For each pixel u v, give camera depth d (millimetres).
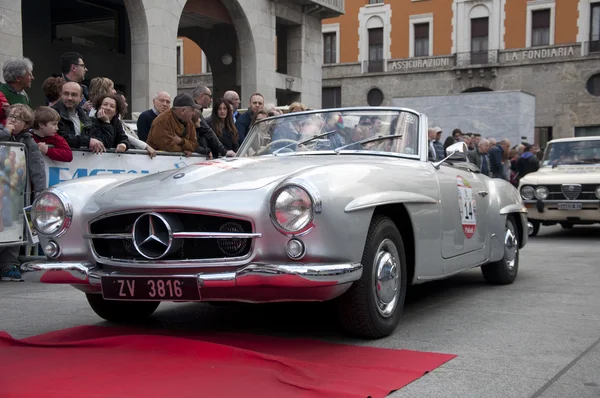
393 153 4617
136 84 14828
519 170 14609
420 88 37875
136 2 14516
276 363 3229
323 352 3547
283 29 21609
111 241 3783
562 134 34938
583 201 10633
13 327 4316
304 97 21188
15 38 11320
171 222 3486
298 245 3324
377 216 3822
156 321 4484
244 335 3932
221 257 3498
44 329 4262
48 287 5902
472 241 5145
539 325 4336
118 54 19125
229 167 4004
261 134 5047
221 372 3096
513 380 3121
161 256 3502
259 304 5008
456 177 4957
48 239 3936
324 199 3338
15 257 6309
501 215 5750
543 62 35156
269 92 19031
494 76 36219
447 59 37188
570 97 34719
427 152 4727
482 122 17703
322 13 21484
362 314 3705
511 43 35906
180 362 3273
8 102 6340
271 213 3346
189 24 20078
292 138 4871
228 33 20812
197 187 3619
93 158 6461
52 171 6188
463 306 5004
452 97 18062
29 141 6086
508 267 6035
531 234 11555
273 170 3836
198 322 4426
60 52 17344
